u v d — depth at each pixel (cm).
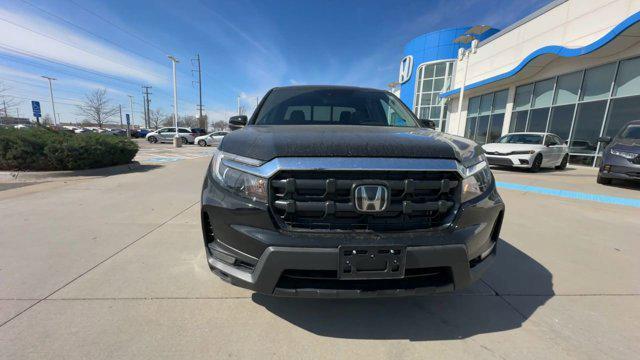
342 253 163
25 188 628
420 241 169
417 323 206
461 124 2011
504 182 775
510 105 1542
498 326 204
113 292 234
